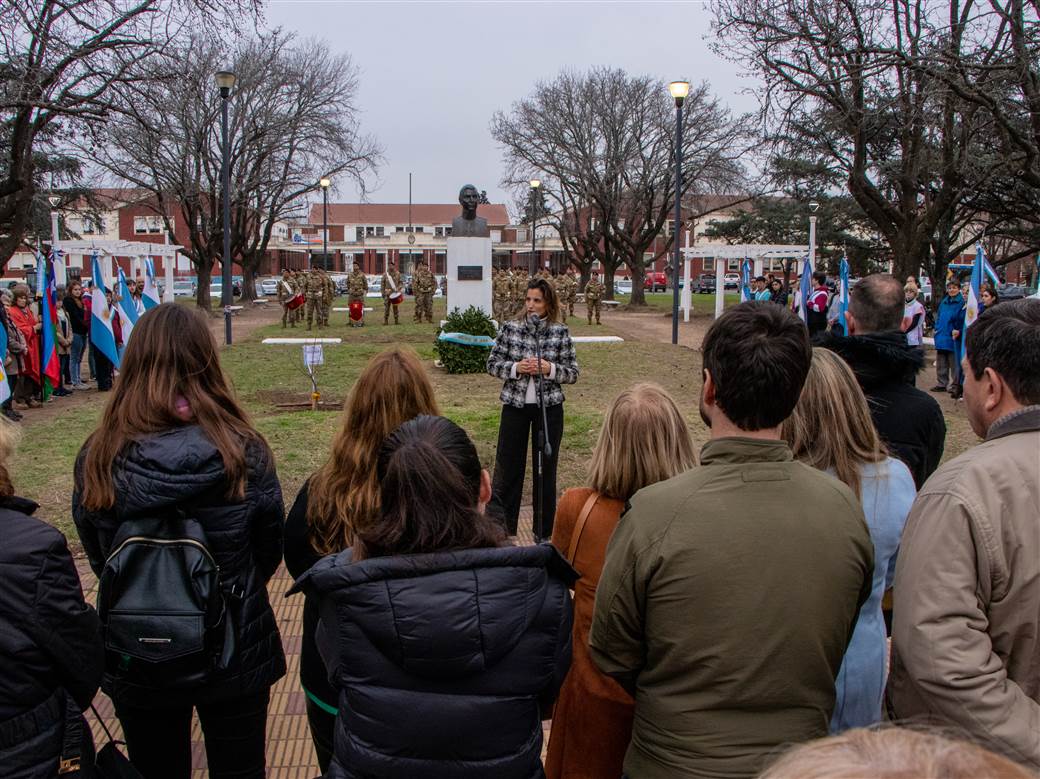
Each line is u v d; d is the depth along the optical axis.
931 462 2.89
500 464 5.88
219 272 63.06
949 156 17.06
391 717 1.74
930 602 1.68
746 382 1.85
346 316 30.92
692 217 33.88
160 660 2.22
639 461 2.54
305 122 32.88
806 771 0.76
